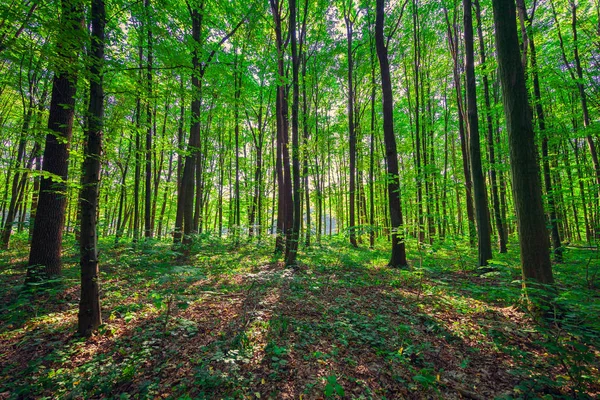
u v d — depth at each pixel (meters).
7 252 10.81
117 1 4.43
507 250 11.05
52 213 6.28
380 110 19.95
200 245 10.78
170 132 14.39
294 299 5.36
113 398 2.73
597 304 2.90
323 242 15.62
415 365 3.34
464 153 12.60
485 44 13.70
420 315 4.64
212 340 3.76
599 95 10.86
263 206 23.17
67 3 3.58
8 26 3.38
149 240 8.33
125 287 6.15
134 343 3.68
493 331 3.97
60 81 6.31
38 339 3.77
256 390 2.84
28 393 2.79
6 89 10.81
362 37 15.98
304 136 16.88
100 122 3.92
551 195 8.79
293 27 8.62
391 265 8.61
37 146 11.59
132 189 19.84
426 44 16.19
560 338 3.36
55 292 5.08
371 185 15.14
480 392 2.83
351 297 5.58
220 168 22.31
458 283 6.75
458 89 12.27
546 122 9.33
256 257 10.29
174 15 5.33
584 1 9.77
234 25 11.70
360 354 3.53
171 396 2.74
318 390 2.86
